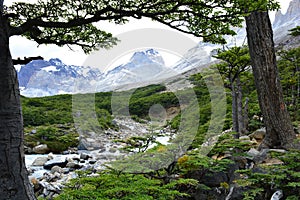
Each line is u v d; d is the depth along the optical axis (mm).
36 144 16672
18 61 3850
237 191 5211
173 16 4441
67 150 16062
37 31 3973
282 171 4730
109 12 4215
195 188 5480
